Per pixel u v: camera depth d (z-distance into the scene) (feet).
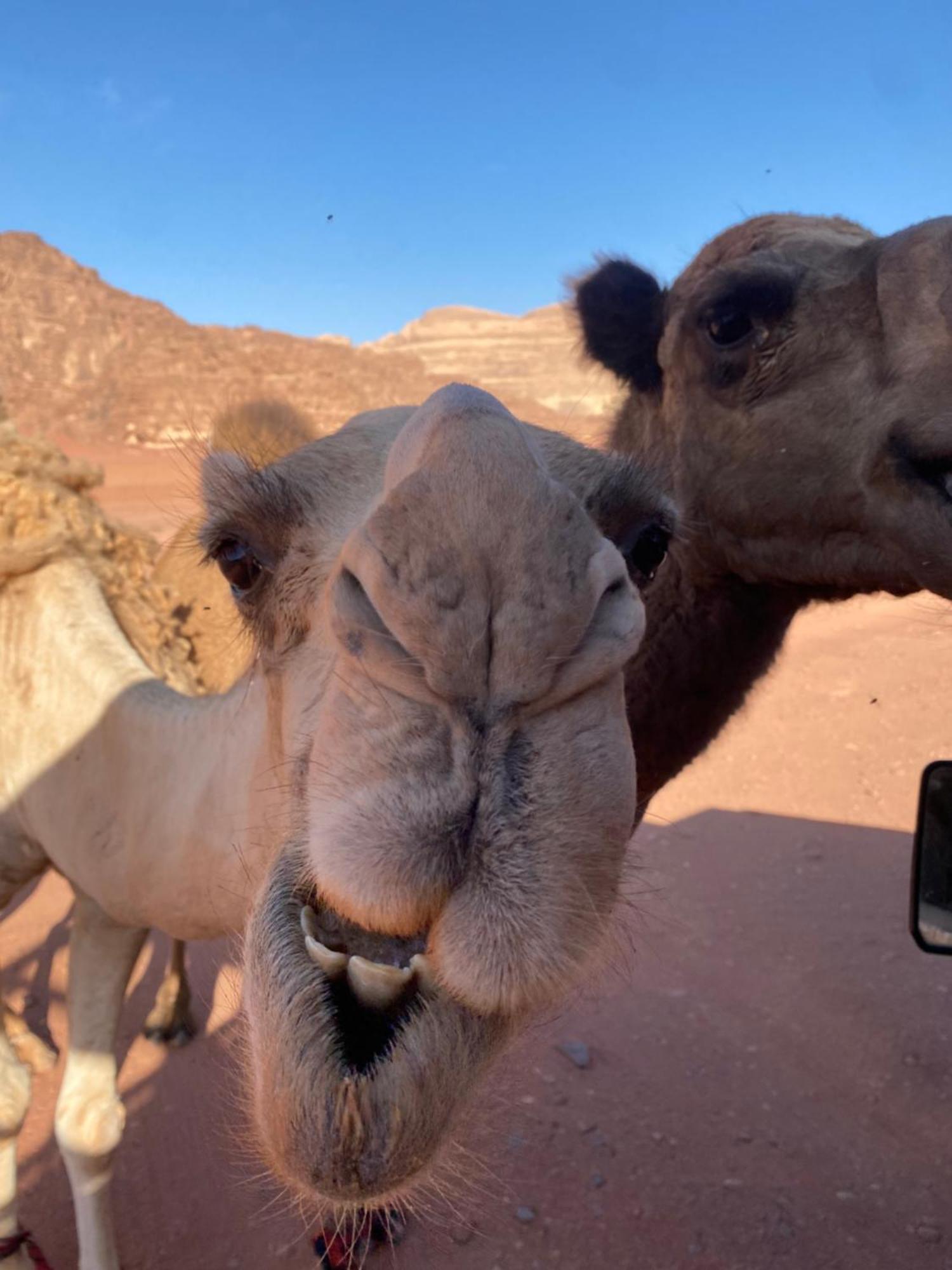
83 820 2.66
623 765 1.21
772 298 2.98
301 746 1.48
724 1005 4.58
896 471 2.79
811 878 5.90
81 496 3.59
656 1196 3.42
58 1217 3.15
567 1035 4.28
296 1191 1.56
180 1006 4.07
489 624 1.13
